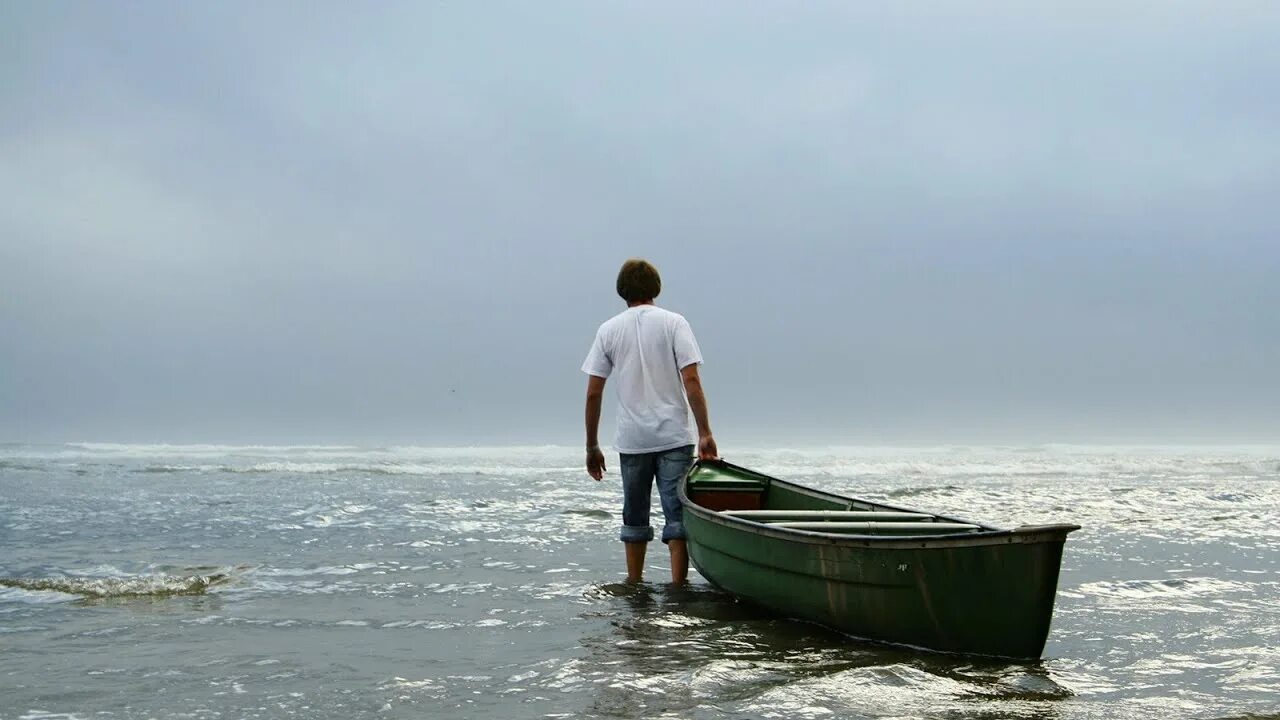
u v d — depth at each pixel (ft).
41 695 14.35
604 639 18.03
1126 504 45.75
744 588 20.13
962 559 15.62
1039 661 15.69
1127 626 19.29
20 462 78.79
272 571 25.68
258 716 13.38
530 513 40.14
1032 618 15.12
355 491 51.49
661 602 21.72
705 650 17.11
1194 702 13.93
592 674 15.48
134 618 19.99
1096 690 14.51
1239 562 27.84
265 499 46.37
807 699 13.91
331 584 23.94
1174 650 17.24
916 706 13.60
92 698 14.24
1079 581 24.53
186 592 22.89
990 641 15.64
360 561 27.55
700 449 22.26
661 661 16.31
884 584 16.58
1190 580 24.63
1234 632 18.72
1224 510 42.93
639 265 23.65
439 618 20.01
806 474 71.26
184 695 14.39
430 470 69.97
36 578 24.30
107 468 70.74
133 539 32.22
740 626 19.12
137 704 13.94
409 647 17.49
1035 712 13.37
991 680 14.88
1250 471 75.87
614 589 23.26
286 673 15.64
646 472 23.41
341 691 14.58
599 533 33.99
